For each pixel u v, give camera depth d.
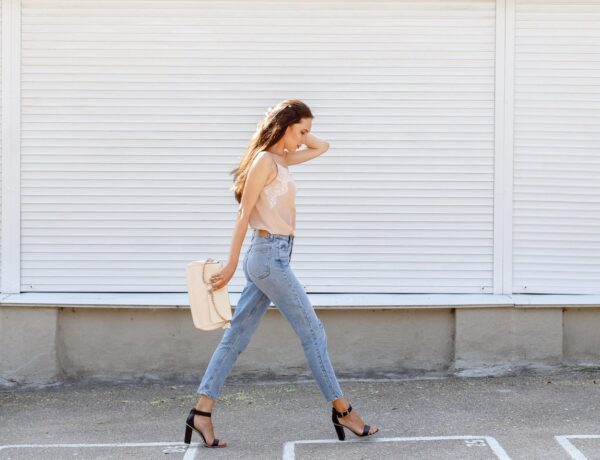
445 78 6.58
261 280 4.77
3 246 6.57
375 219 6.59
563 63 6.57
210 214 6.59
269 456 4.74
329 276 6.59
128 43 6.55
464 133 6.59
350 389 6.23
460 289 6.62
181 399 6.10
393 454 4.73
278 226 4.78
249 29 6.56
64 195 6.57
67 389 6.41
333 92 6.57
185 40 6.55
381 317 6.51
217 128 6.58
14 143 6.54
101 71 6.55
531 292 6.62
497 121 6.56
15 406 5.98
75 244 6.59
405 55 6.57
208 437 4.90
